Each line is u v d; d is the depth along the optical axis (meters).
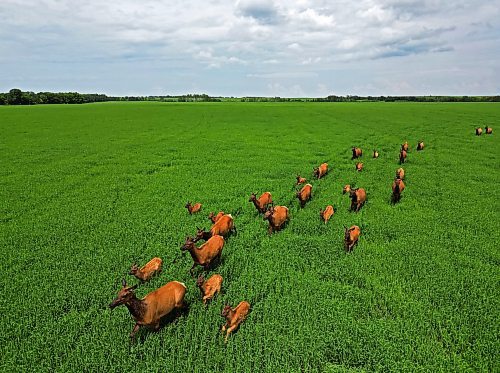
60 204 18.95
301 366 8.17
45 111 88.12
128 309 9.53
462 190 20.55
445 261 12.44
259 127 53.41
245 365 8.02
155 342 8.77
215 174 25.11
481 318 9.49
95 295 10.66
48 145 36.75
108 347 8.63
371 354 8.34
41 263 12.66
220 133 46.44
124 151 33.78
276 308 9.98
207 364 8.07
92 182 23.22
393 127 51.44
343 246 13.66
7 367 8.12
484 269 11.99
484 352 8.37
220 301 10.23
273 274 11.66
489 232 14.90
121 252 13.23
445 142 36.91
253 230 15.20
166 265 12.37
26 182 23.16
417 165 27.14
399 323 9.37
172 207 18.36
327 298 10.45
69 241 14.30
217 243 12.05
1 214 17.45
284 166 27.31
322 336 8.85
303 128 51.88
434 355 8.29
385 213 17.25
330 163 28.58
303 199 18.16
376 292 10.70
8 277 11.69
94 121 62.12
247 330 9.15
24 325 9.43
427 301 10.22
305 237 14.52
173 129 50.97
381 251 13.28
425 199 19.20
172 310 9.44
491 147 33.59
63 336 9.05
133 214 17.28
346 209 17.84
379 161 29.00
